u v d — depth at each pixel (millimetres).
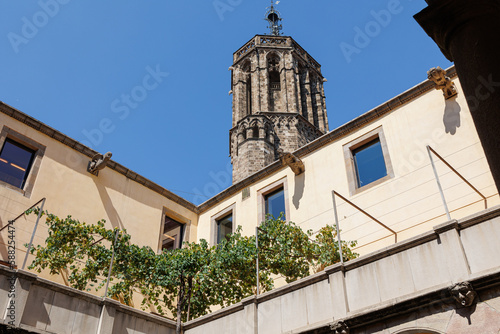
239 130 44531
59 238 15727
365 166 17562
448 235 10289
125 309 13141
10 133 17109
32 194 16750
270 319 12422
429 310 9836
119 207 19297
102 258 15977
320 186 18266
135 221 19609
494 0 4234
